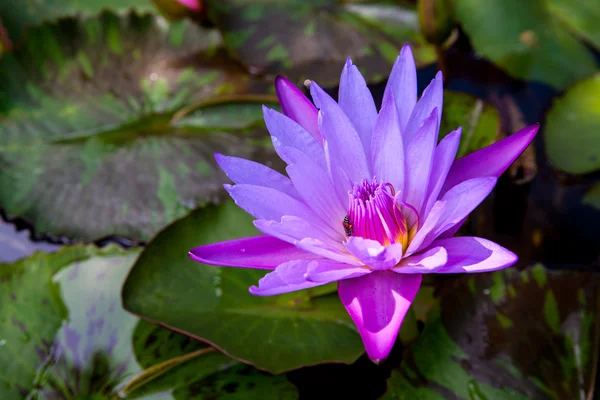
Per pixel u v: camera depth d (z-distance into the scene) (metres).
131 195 0.88
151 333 0.82
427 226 0.76
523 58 0.92
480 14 0.93
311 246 0.76
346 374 0.81
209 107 0.91
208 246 0.77
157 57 0.94
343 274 0.76
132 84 0.94
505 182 0.87
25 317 0.82
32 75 0.93
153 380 0.80
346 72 0.79
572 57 0.92
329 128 0.78
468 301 0.80
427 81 0.93
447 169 0.76
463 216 0.76
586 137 0.88
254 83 0.94
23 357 0.81
